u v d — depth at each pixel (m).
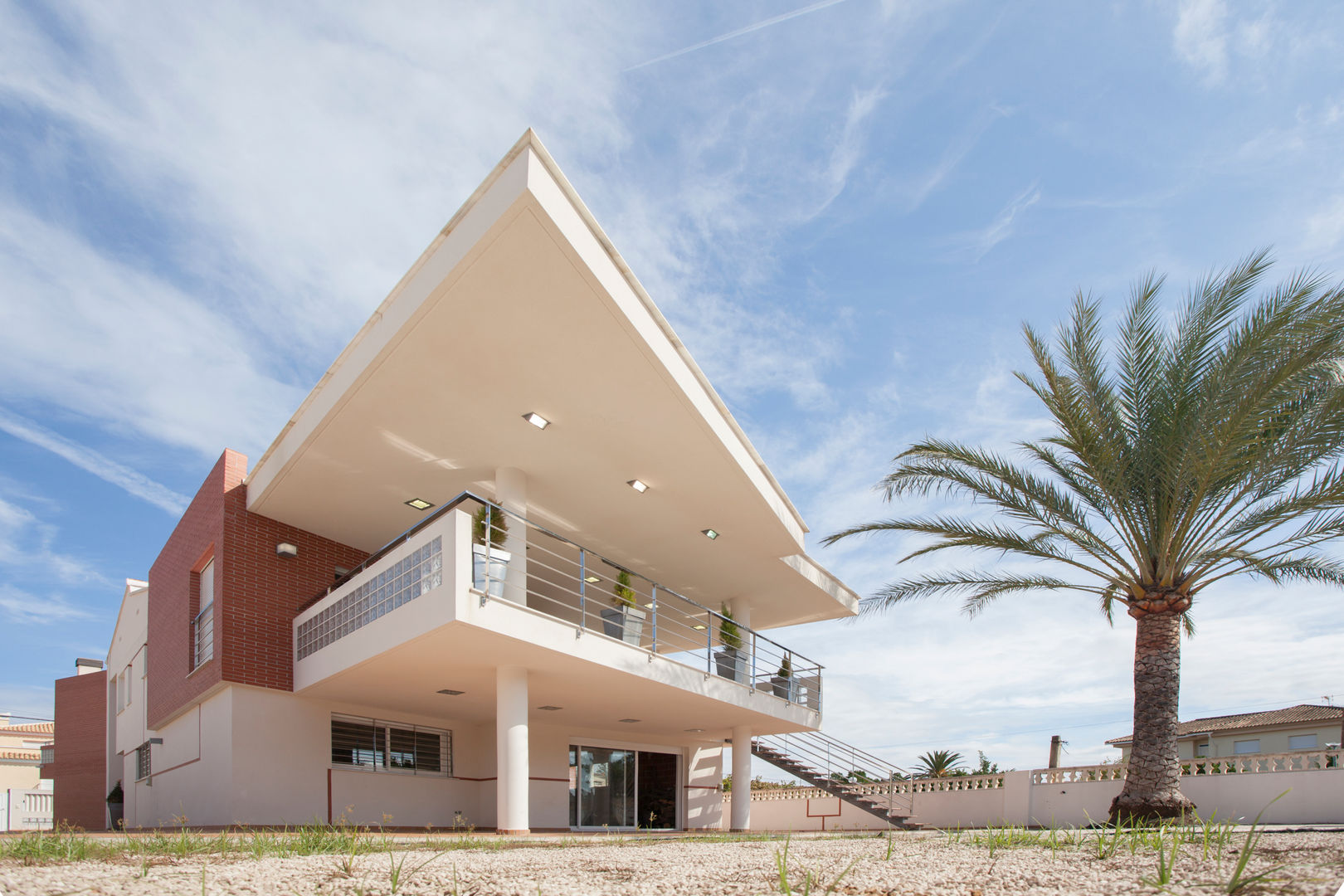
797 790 23.52
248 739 13.49
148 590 19.80
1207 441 11.37
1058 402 12.78
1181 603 13.23
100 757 24.28
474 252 8.77
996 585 15.53
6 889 3.25
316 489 13.92
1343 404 10.98
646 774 20.56
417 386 11.06
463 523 10.73
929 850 6.25
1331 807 14.20
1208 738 33.50
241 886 3.55
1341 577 13.16
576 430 12.22
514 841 8.96
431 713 16.03
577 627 12.41
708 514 14.98
